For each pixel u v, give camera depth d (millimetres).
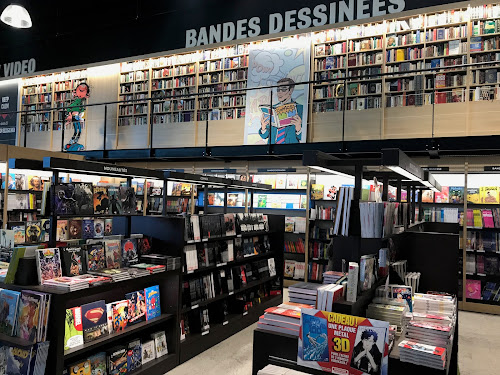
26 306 2748
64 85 11891
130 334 3613
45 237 4918
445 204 7363
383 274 2953
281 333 2373
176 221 3998
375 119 8109
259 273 5762
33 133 12000
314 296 2627
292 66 9094
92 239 3568
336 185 8250
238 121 9492
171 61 10500
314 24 6762
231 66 9828
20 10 6160
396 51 8203
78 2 9188
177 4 8188
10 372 2693
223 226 4887
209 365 3984
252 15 7301
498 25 7406
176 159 9406
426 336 2332
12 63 9688
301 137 8797
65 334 2877
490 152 6758
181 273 3969
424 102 7848
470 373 4004
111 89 11125
